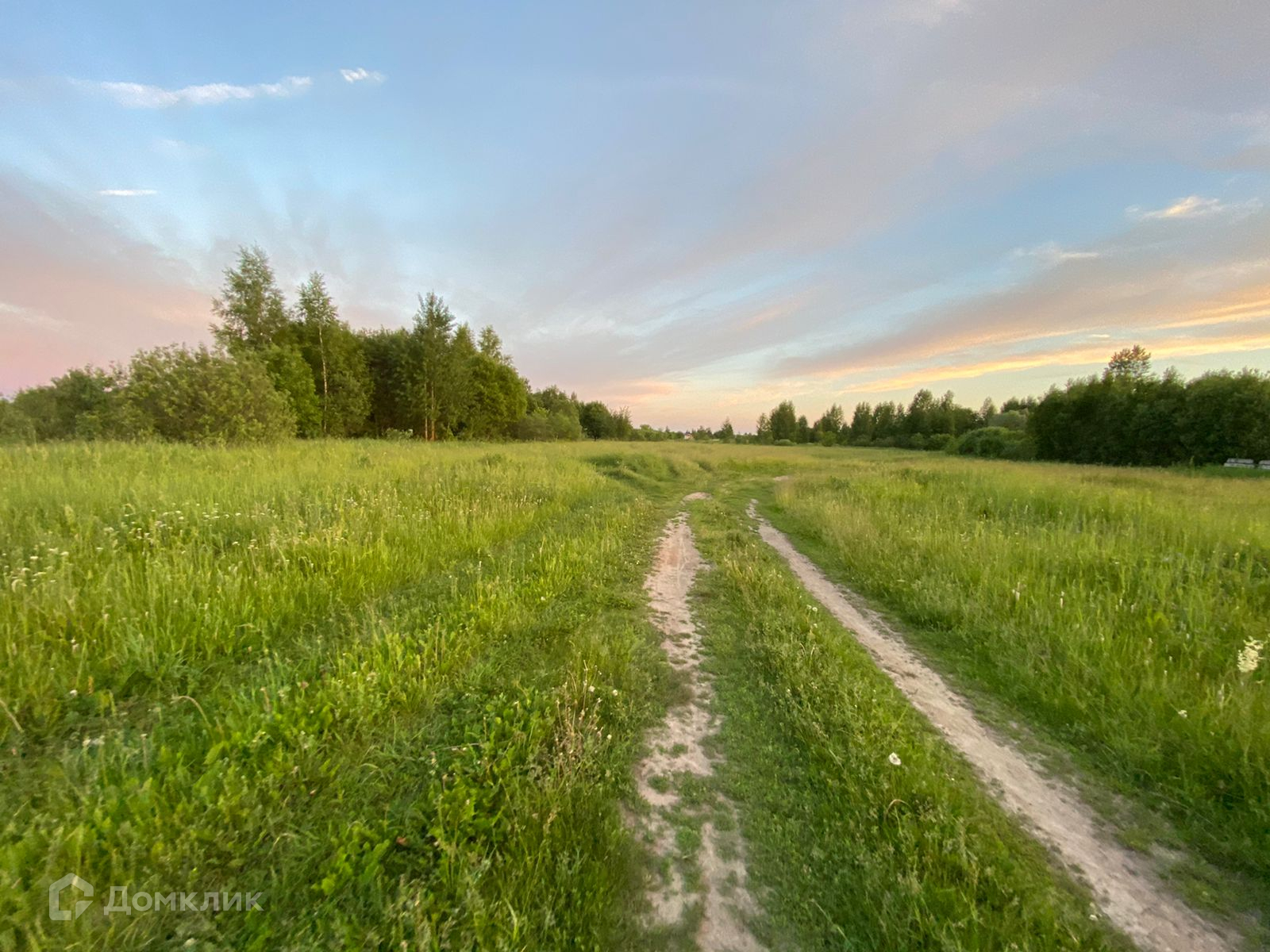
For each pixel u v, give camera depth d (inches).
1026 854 104.5
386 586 224.2
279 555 212.4
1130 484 609.3
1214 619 199.0
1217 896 96.4
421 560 255.1
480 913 78.0
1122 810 119.5
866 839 102.9
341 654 151.9
